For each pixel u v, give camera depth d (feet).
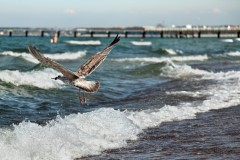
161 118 45.24
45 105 53.98
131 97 63.52
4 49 157.99
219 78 84.53
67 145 32.35
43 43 238.68
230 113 48.83
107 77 86.28
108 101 59.62
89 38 467.52
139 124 41.93
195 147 34.12
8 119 44.39
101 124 38.34
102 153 32.65
